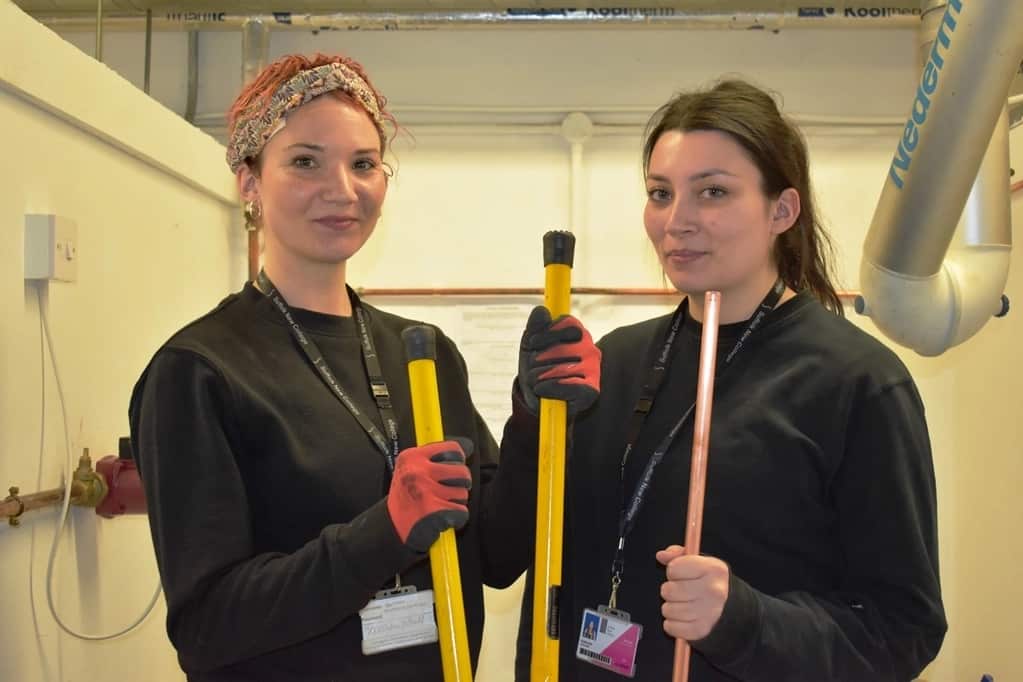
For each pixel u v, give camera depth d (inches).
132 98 73.0
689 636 38.3
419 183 106.2
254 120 46.5
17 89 57.4
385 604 45.7
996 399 90.7
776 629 39.1
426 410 40.8
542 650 41.5
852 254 103.7
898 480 41.9
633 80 104.8
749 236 45.5
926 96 48.6
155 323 80.8
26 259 60.5
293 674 44.1
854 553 43.1
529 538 48.9
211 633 40.3
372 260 105.8
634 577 46.1
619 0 100.3
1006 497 88.5
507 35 105.5
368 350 50.2
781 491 43.7
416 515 38.2
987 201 59.0
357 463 45.7
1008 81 47.0
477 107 105.2
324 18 100.3
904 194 52.4
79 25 103.6
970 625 96.2
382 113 49.9
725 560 43.9
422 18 99.9
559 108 105.0
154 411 42.6
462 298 104.9
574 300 104.2
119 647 74.3
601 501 48.8
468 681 41.1
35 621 61.9
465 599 49.6
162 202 82.4
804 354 45.6
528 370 42.3
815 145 104.4
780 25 99.0
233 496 42.1
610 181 105.3
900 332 59.0
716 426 45.6
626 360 52.2
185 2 100.3
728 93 47.5
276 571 40.2
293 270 48.6
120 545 74.5
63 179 64.8
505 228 105.7
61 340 64.7
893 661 41.2
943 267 58.2
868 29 102.7
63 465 64.8
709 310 40.4
